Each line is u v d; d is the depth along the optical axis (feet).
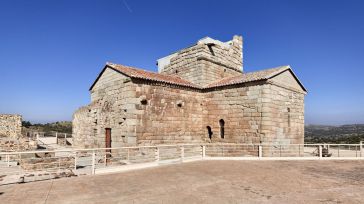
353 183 35.96
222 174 41.01
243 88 65.00
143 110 59.47
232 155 65.46
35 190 30.89
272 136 61.52
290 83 70.28
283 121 65.98
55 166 45.78
